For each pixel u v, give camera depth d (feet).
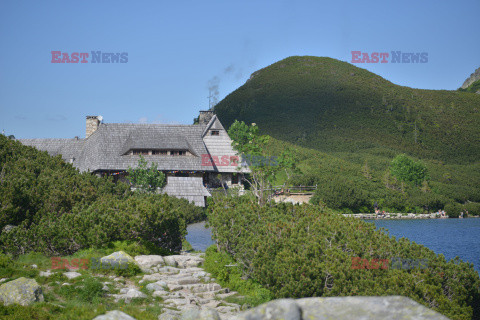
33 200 82.99
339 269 52.65
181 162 193.67
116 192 103.24
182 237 88.53
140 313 41.96
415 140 568.82
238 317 16.56
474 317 53.52
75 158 209.97
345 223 67.56
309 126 598.75
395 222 220.43
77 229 70.64
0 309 40.57
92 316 38.91
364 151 487.20
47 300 46.34
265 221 73.51
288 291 52.90
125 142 200.64
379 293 49.98
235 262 69.36
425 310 15.61
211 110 224.33
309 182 243.81
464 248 131.54
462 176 414.21
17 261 62.49
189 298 53.57
